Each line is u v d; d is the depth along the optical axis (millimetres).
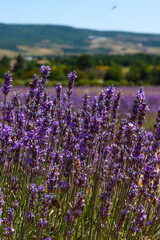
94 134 3590
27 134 3693
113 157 4016
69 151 3809
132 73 62094
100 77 49344
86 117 3598
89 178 4328
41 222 2646
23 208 3562
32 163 3170
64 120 4191
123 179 3617
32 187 2902
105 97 4125
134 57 99938
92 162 4344
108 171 4348
